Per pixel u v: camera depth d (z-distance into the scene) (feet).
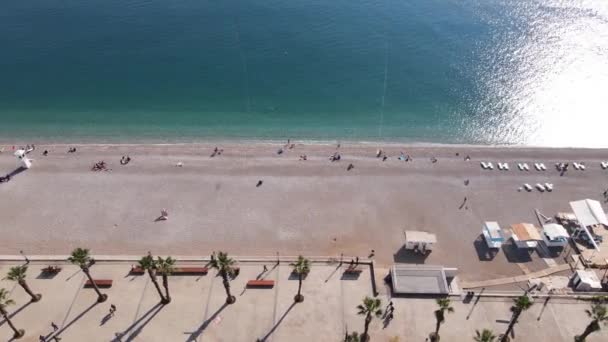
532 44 409.90
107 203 248.11
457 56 400.26
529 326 179.63
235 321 182.60
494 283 199.62
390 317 182.80
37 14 511.40
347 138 317.22
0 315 183.01
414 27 451.12
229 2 530.27
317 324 181.57
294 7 508.53
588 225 219.20
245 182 263.49
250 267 206.28
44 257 211.82
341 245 221.46
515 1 495.00
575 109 333.42
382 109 344.28
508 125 323.78
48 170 274.36
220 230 230.27
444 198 250.98
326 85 371.56
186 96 362.53
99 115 343.05
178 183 263.08
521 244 216.33
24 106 352.90
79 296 192.65
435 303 189.57
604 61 382.83
